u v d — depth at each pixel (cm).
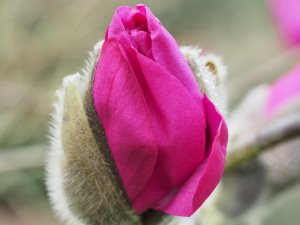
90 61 19
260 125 33
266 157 33
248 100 34
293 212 57
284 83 35
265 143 29
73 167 20
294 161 33
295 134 29
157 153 18
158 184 19
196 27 75
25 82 61
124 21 18
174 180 19
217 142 17
